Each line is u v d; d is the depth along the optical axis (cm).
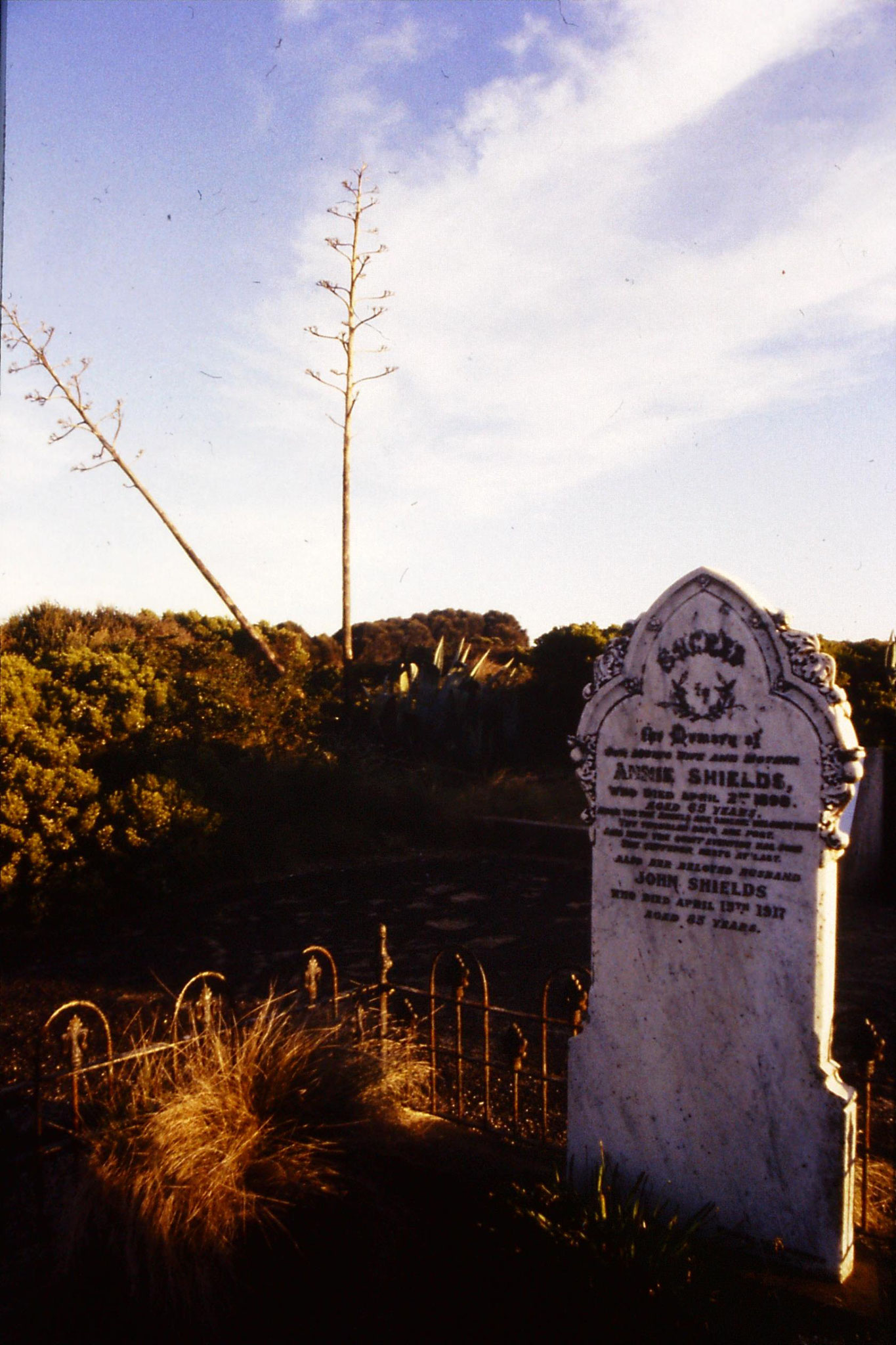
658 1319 296
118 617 2073
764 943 346
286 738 1335
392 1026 464
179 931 818
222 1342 294
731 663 353
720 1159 352
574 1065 384
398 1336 294
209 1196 326
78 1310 310
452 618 2945
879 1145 426
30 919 830
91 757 970
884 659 1330
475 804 1241
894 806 917
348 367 1802
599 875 380
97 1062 387
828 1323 300
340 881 992
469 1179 378
